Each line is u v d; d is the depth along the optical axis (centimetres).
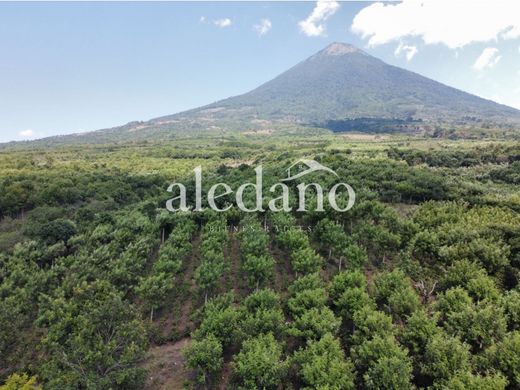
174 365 3025
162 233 5250
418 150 11038
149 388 2784
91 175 9475
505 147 9969
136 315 3031
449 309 2795
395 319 3034
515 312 2641
